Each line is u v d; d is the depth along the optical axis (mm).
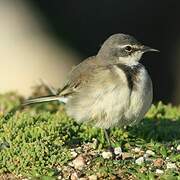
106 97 14344
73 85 15203
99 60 15148
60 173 13742
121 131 15664
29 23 30391
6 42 29938
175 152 14781
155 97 27953
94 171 13797
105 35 28922
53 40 29781
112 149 14766
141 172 13820
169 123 17062
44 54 29547
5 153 14148
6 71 28984
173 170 13898
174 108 18703
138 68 14703
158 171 13891
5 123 15586
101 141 15031
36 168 13758
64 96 15547
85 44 29203
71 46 29438
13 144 14422
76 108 14977
